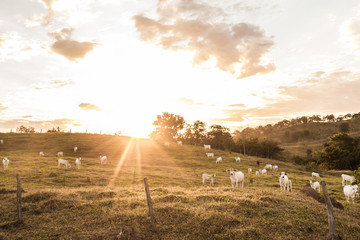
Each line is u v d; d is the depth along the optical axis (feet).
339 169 199.41
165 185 80.53
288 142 443.32
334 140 216.95
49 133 222.07
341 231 34.78
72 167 107.96
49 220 39.45
